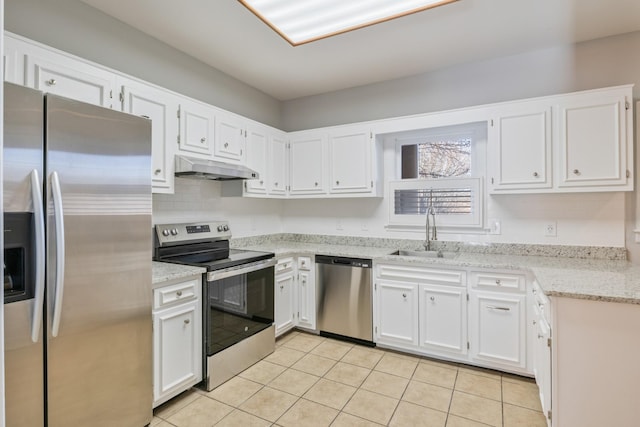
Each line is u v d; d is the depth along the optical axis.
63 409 1.51
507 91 2.93
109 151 1.67
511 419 1.97
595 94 2.39
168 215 2.78
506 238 2.92
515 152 2.63
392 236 3.44
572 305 1.64
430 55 2.92
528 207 2.84
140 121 1.82
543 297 1.92
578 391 1.63
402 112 3.40
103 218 1.64
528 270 2.34
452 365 2.64
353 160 3.36
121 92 2.11
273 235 3.96
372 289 2.94
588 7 2.22
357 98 3.65
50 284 1.44
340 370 2.57
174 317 2.10
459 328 2.59
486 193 3.00
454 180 3.13
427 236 3.20
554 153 2.51
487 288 2.49
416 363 2.67
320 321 3.19
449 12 2.28
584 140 2.42
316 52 2.88
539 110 2.55
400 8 2.12
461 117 2.85
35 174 1.38
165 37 2.65
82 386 1.58
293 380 2.43
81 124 1.55
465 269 2.56
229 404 2.14
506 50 2.82
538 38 2.63
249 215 3.62
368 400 2.18
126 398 1.77
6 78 1.61
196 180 3.03
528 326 2.36
